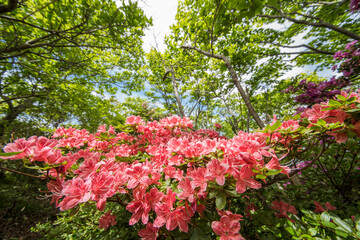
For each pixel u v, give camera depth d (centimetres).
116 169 119
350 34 272
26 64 391
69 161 110
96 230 174
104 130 231
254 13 167
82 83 507
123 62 504
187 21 284
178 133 243
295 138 114
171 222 99
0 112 586
